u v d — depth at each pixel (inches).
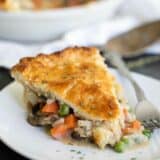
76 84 20.9
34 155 18.8
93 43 30.3
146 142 20.1
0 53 28.2
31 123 20.9
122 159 19.2
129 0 34.2
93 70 22.1
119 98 22.0
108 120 19.7
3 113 21.2
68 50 23.2
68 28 30.9
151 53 30.0
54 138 20.1
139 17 33.6
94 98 20.3
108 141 19.7
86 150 19.6
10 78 26.1
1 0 31.7
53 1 33.8
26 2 32.6
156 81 24.4
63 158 18.9
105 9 31.4
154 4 33.6
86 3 33.2
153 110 21.7
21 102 22.0
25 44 31.1
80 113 20.3
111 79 22.2
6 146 20.2
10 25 29.6
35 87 21.5
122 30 32.1
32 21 29.3
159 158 19.0
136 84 23.6
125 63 28.6
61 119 20.6
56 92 20.8
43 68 21.9
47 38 30.9
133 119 21.1
